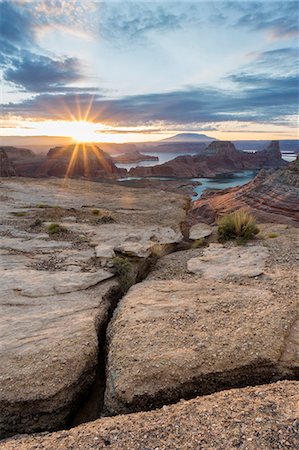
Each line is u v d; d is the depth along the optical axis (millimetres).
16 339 7160
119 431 4934
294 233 16516
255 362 6410
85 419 6078
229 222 15625
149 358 6469
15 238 14508
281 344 6879
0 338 7184
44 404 5820
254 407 5219
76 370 6414
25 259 11992
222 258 12359
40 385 6004
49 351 6773
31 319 7992
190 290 9578
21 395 5816
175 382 6031
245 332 7188
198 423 4953
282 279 9969
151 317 7992
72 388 6211
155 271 11836
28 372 6223
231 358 6465
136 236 14992
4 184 31391
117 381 6043
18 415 5711
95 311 8555
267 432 4637
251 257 12242
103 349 7660
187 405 5473
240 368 6324
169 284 10172
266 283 9781
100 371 7105
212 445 4492
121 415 5469
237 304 8484
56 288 9688
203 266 11609
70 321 7949
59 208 21156
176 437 4695
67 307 8664
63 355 6668
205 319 7809
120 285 10641
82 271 11008
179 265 12109
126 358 6523
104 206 23062
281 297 8797
